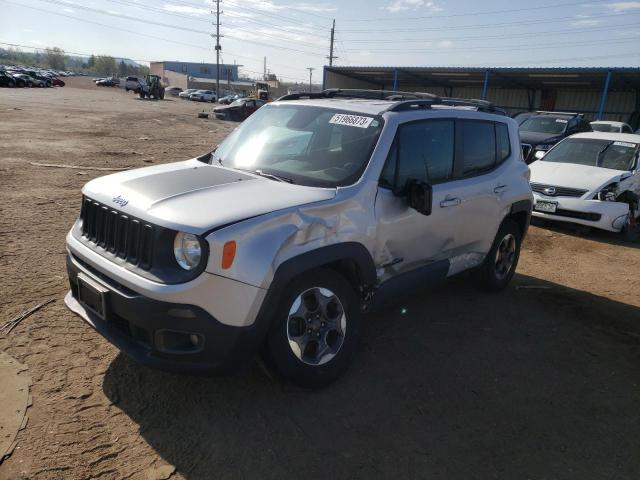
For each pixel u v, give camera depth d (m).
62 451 2.67
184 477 2.58
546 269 6.46
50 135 16.12
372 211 3.49
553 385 3.69
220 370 2.87
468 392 3.52
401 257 3.84
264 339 3.09
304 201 3.12
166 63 118.81
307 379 3.26
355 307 3.49
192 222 2.75
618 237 8.41
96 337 3.79
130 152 13.70
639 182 8.64
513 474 2.78
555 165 9.17
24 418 2.88
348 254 3.29
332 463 2.75
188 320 2.74
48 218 6.73
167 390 3.25
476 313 4.82
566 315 4.96
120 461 2.64
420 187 3.54
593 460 2.94
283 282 2.92
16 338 3.69
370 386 3.48
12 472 2.50
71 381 3.25
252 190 3.22
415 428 3.09
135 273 2.87
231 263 2.73
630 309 5.23
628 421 3.33
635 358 4.19
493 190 4.70
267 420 3.05
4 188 8.27
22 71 59.91
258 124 4.34
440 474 2.74
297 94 4.73
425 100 4.24
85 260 3.21
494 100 35.12
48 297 4.36
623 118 30.05
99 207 3.23
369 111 3.92
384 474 2.70
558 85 30.41
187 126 24.19
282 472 2.66
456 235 4.37
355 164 3.59
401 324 4.48
